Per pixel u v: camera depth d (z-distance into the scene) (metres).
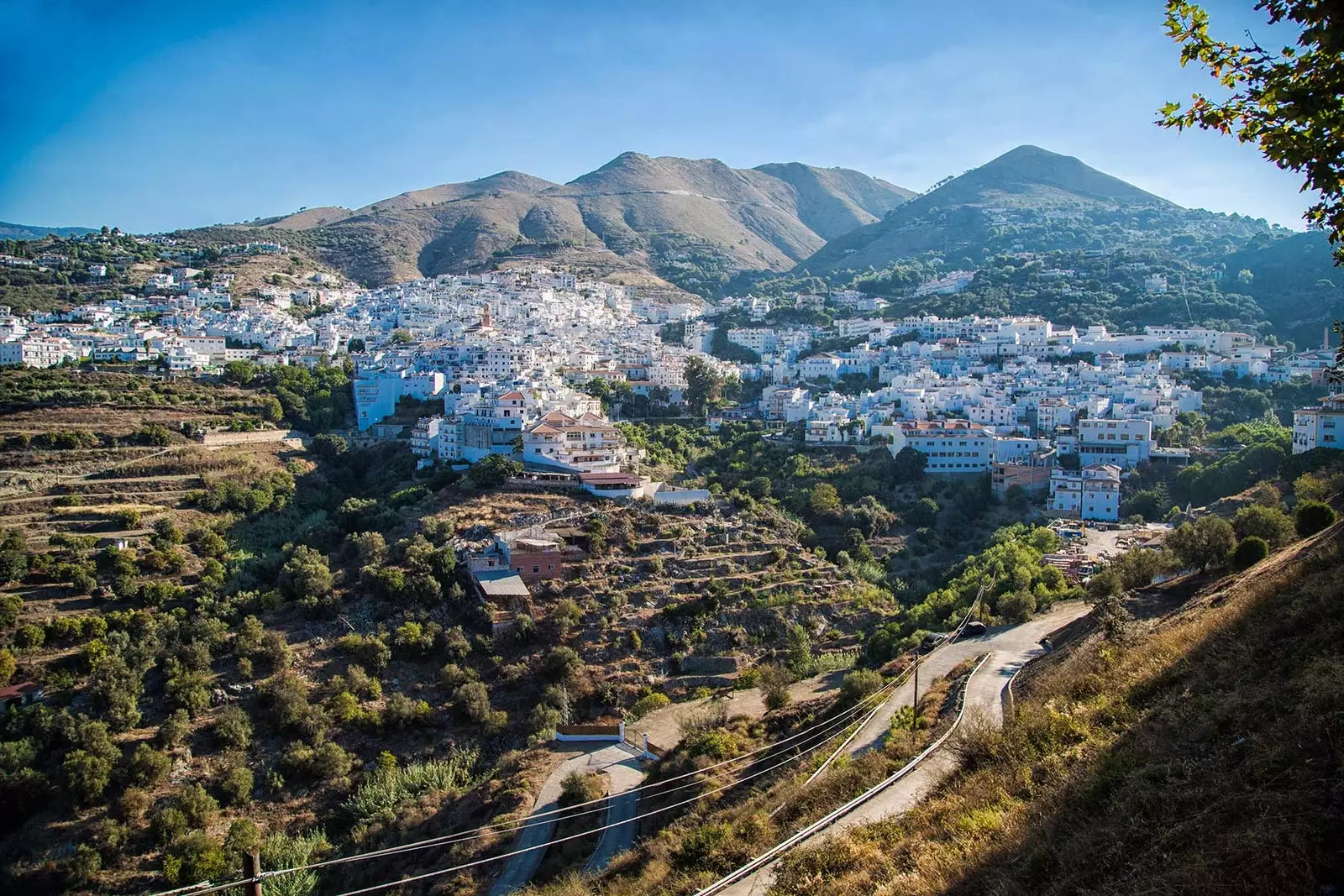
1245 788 28.75
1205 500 179.12
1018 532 170.00
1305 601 41.53
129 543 151.62
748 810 61.44
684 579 144.25
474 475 175.25
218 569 144.62
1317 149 25.03
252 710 113.50
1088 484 185.62
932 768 53.12
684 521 160.38
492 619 129.38
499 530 152.00
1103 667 56.16
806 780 62.53
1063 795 35.72
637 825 74.50
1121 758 35.66
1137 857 28.56
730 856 53.53
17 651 121.56
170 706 112.69
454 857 78.12
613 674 123.69
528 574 139.50
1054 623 101.31
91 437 191.00
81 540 148.00
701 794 73.19
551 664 121.88
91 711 111.25
